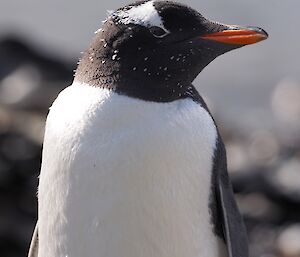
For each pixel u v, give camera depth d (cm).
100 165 995
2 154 2067
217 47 1022
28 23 4538
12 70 2944
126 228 1012
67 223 1027
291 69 4066
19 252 1942
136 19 1015
